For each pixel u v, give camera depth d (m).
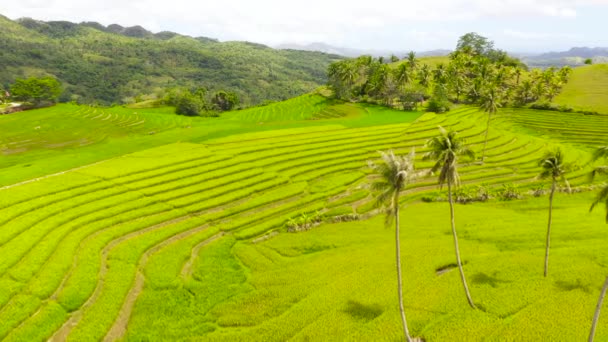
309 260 61.00
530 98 173.00
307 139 110.88
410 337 40.59
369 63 192.38
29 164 89.88
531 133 137.88
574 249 58.97
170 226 67.62
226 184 83.56
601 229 66.31
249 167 91.38
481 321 42.56
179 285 53.88
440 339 39.97
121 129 152.88
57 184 72.81
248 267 59.62
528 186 91.19
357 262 57.66
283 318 45.56
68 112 178.12
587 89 175.88
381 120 139.62
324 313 45.94
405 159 38.47
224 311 48.59
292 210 77.62
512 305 45.62
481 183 92.81
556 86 172.62
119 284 51.78
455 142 42.84
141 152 97.44
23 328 42.84
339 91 193.25
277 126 132.25
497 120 149.38
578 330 40.97
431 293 48.50
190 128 135.88
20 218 60.75
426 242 63.41
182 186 79.75
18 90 180.00
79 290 49.19
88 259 55.25
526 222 70.94
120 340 44.09
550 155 49.62
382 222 74.12
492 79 180.62
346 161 99.88
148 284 53.16
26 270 49.91
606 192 37.44
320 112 173.50
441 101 159.00
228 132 124.25
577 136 134.25
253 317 47.41
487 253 58.69
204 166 89.44
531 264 54.50
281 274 56.25
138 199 73.06
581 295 46.97
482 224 70.25
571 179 95.00
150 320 47.06
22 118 163.38
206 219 71.06
